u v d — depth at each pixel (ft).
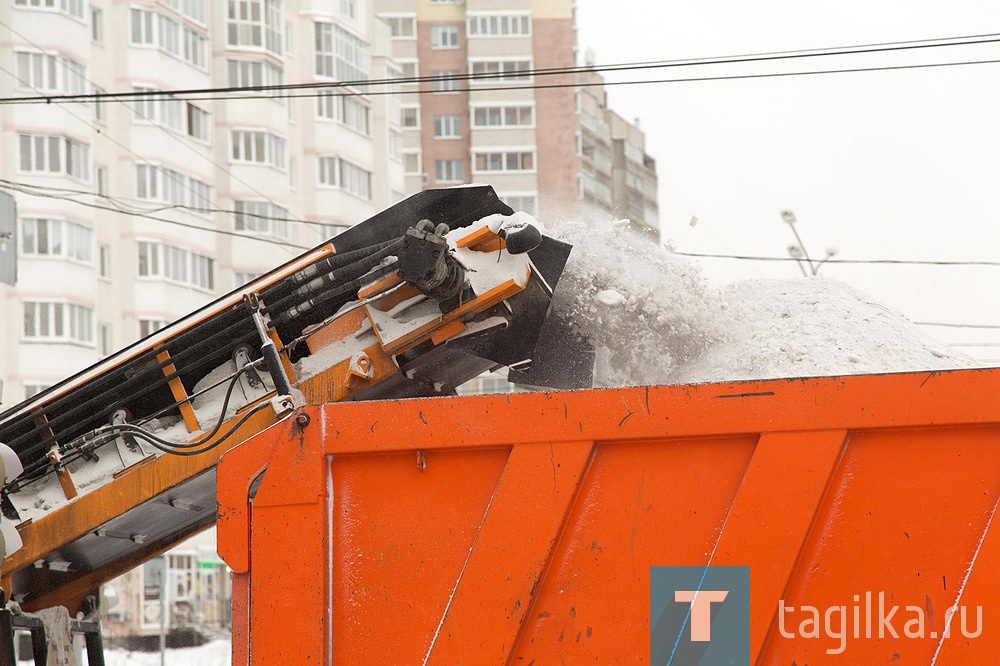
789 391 25.48
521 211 34.91
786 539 24.94
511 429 26.25
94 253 269.03
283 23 329.31
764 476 25.25
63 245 259.39
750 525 25.11
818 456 25.14
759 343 37.04
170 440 35.04
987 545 24.41
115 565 41.16
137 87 284.82
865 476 25.13
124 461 35.45
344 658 25.96
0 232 82.53
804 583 24.93
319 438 26.78
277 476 26.73
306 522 26.48
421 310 34.35
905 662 24.38
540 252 34.17
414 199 35.14
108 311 274.98
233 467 26.96
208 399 35.68
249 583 26.58
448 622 25.75
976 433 24.89
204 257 298.76
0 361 250.57
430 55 480.64
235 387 35.58
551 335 37.45
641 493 25.80
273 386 35.14
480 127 463.01
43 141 260.01
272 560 26.40
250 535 26.63
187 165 295.48
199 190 299.79
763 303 39.93
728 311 38.50
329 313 36.04
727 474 25.59
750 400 25.55
